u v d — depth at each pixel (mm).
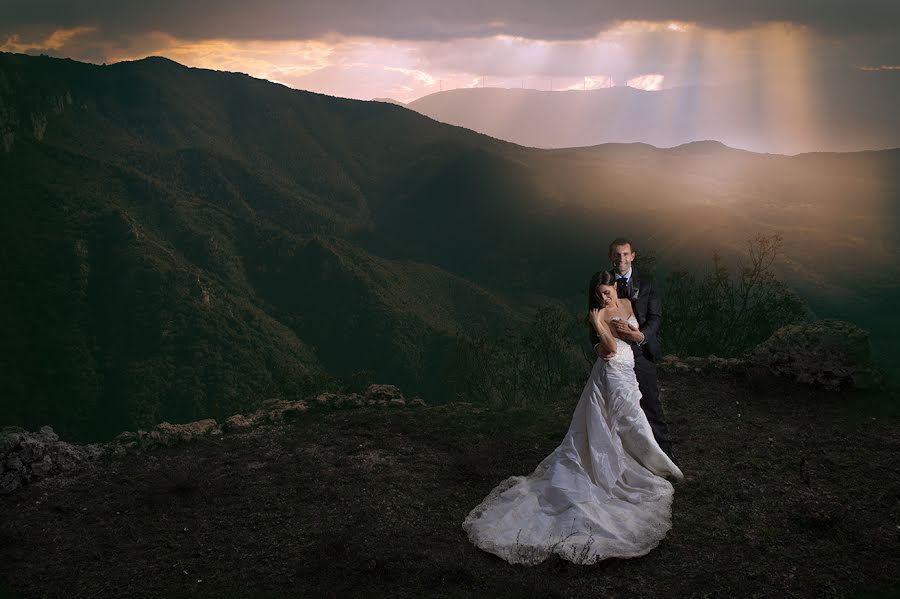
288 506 4875
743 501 4633
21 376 146000
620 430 4797
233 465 5613
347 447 5895
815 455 5297
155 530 4648
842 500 4590
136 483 5367
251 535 4504
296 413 6762
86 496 5191
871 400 6215
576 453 4820
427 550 4223
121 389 145125
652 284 5156
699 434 5785
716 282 10328
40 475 5477
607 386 4840
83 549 4453
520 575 3908
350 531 4441
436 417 6559
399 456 5695
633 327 4891
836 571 3799
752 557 3977
